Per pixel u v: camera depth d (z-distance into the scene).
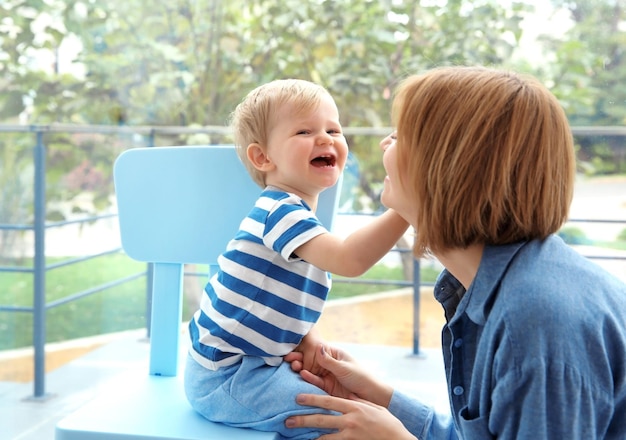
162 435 0.84
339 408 0.83
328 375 0.94
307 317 0.93
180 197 1.09
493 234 0.69
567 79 1.98
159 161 1.09
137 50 2.29
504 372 0.64
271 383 0.88
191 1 2.27
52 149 2.06
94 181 2.24
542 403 0.62
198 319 0.96
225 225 1.08
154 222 1.09
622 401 0.66
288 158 0.94
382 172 2.17
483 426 0.68
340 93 2.19
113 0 2.23
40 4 2.06
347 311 2.24
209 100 2.30
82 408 0.93
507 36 2.04
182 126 2.32
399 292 2.19
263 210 0.92
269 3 2.22
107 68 2.25
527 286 0.65
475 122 0.67
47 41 2.08
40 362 1.99
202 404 0.90
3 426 1.81
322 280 0.95
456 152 0.68
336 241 0.85
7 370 1.96
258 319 0.90
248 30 2.25
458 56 2.09
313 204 0.99
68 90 2.14
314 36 2.20
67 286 2.15
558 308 0.63
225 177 1.08
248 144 0.99
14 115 1.98
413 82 0.73
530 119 0.67
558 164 0.69
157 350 1.09
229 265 0.93
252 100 0.99
